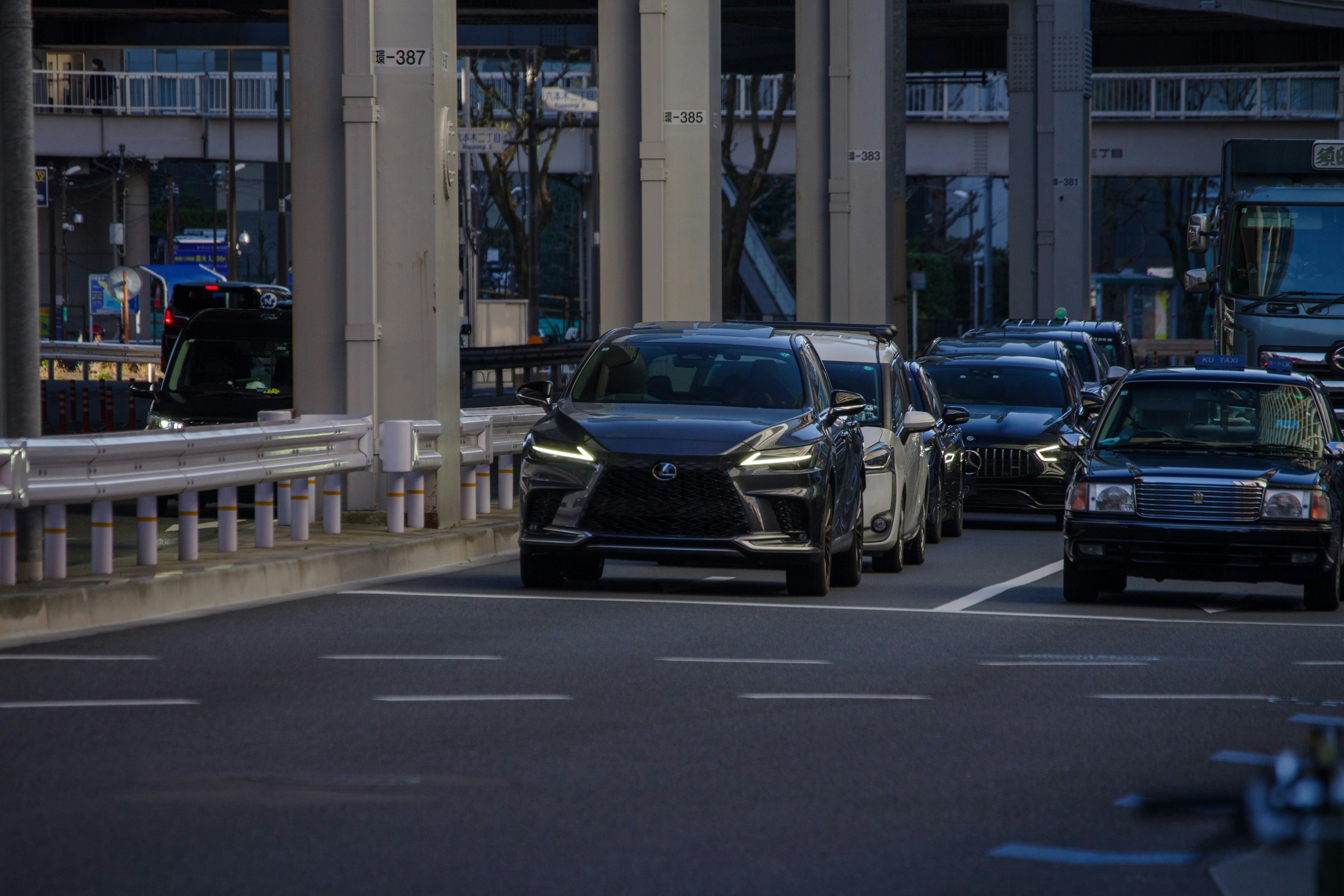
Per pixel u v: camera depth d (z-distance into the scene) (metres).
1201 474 46.34
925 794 23.23
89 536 59.81
